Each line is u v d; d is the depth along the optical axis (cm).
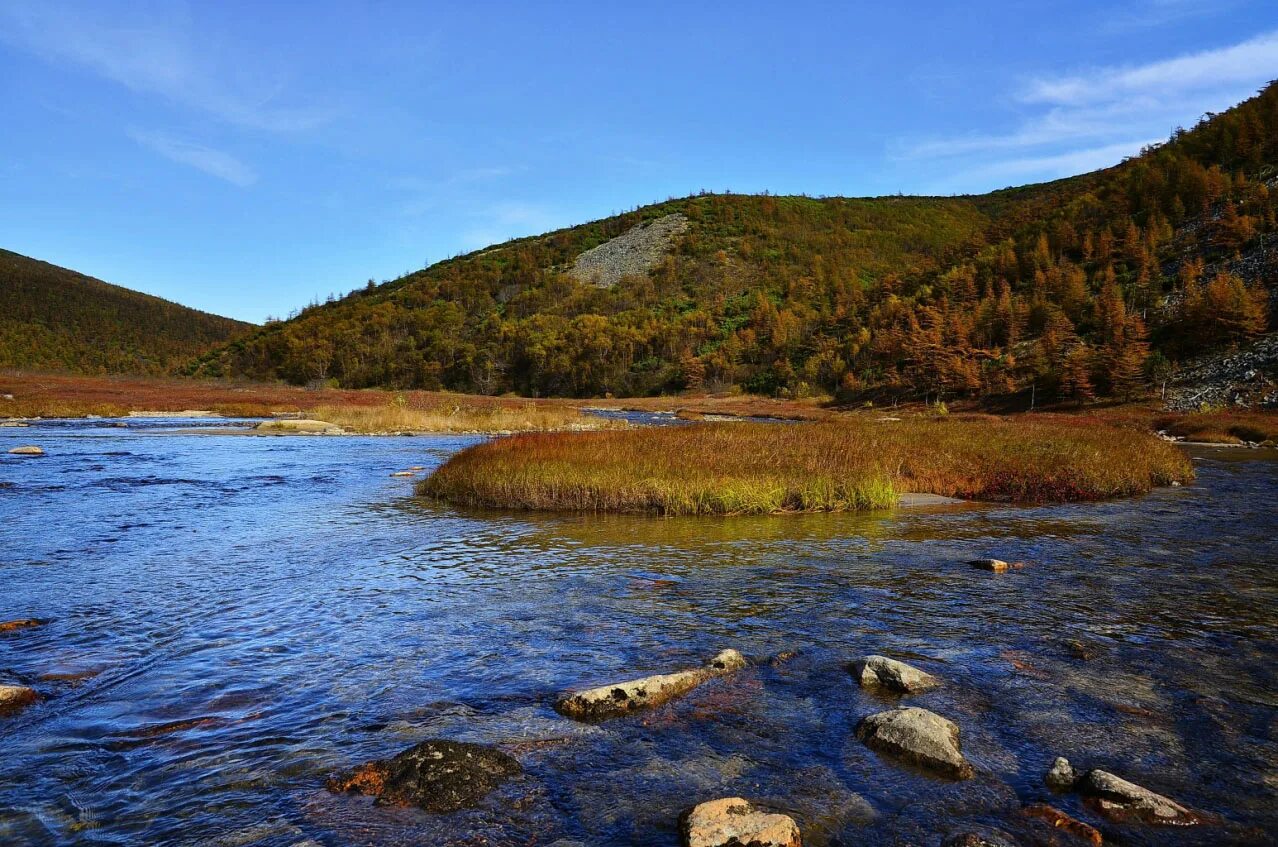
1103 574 901
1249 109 10981
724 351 11450
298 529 1216
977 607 752
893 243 19500
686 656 604
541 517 1385
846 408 8094
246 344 14862
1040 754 432
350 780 395
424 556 1012
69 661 584
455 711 492
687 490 1462
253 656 600
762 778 402
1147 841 339
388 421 4181
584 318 13362
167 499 1509
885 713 467
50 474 1844
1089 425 3659
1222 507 1513
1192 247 8300
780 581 865
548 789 389
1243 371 5297
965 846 332
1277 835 345
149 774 405
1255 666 582
